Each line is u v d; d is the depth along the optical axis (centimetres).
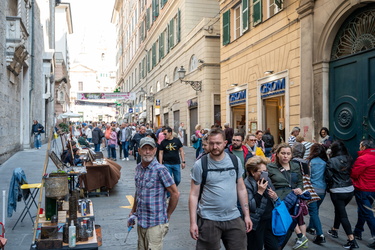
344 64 980
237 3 1628
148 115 3722
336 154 563
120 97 3200
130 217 401
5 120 1335
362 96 915
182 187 993
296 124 1173
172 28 2712
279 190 447
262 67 1399
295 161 483
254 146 697
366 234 599
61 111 4034
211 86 2081
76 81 9088
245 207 374
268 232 407
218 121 2089
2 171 1124
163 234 378
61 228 473
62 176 520
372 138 882
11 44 1288
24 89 1872
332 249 528
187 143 2394
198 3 2417
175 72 2747
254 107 1462
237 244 358
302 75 1130
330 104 1036
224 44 1758
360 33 938
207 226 357
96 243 439
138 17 4438
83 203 541
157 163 384
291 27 1195
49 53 2706
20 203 771
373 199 551
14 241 540
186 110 2438
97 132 1716
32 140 2022
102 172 886
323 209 751
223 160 366
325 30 1029
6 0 1317
